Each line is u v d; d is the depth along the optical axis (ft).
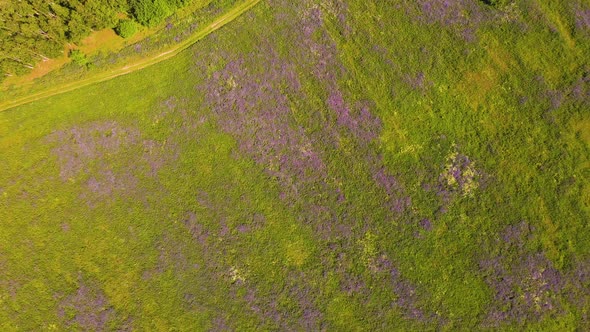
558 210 102.83
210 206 110.22
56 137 115.24
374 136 110.11
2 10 102.17
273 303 104.27
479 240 103.30
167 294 106.11
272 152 111.65
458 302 101.09
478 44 111.65
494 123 107.96
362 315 102.47
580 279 99.55
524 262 101.35
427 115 109.70
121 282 107.24
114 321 105.19
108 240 109.81
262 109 113.80
